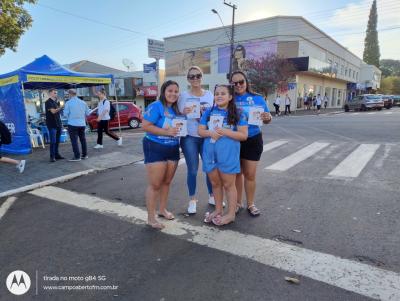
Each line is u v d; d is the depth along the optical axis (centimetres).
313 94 3547
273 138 1084
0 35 1392
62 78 938
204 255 319
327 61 3859
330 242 337
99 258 320
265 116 395
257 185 548
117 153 877
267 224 388
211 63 3419
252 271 288
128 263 309
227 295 256
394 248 321
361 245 329
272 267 293
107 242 354
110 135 978
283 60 2611
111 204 477
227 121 363
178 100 410
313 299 248
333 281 270
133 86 3769
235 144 371
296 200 468
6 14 1305
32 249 344
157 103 365
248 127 398
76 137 782
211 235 363
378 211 415
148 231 379
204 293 259
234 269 292
